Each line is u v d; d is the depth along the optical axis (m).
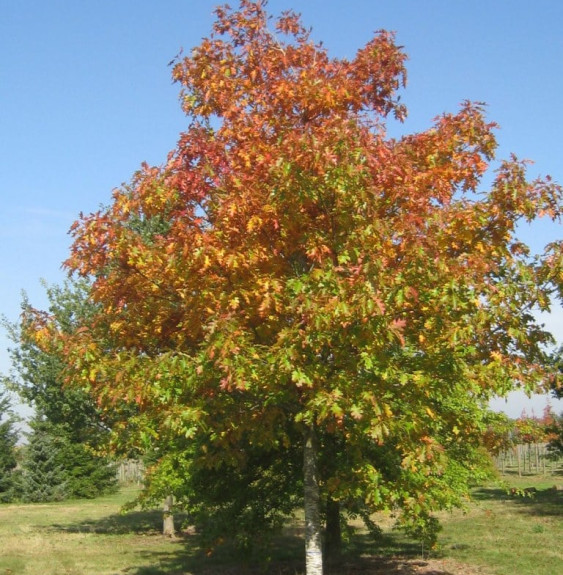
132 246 5.75
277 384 5.45
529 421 10.70
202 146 6.21
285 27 7.10
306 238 5.64
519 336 5.51
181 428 5.41
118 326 6.29
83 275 6.21
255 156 6.05
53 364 17.44
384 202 5.72
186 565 12.00
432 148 6.38
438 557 12.23
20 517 23.77
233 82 6.68
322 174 5.29
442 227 5.38
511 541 14.45
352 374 5.29
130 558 12.99
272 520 9.62
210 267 5.52
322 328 4.94
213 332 4.89
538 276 5.79
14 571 11.45
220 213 5.51
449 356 5.38
